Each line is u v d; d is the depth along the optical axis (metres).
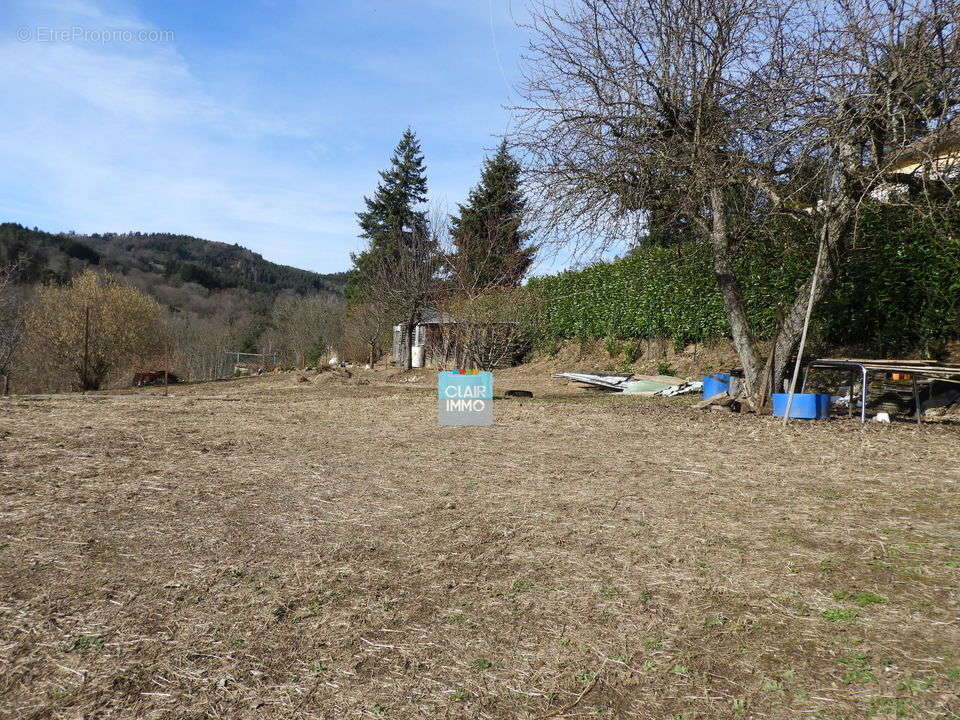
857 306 11.24
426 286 23.78
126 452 6.32
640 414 8.94
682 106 9.15
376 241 43.47
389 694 2.19
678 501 4.43
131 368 31.33
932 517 3.93
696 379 13.93
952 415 8.38
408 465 5.72
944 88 7.10
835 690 2.14
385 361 31.59
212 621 2.70
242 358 51.06
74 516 4.14
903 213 9.52
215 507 4.36
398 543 3.62
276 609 2.81
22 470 5.45
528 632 2.59
